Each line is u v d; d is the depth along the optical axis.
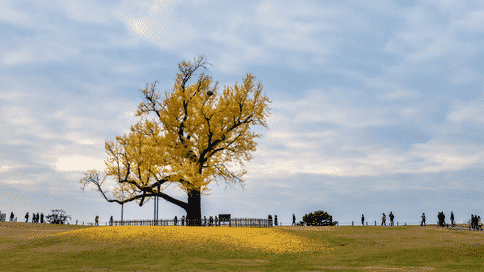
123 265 19.47
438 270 17.67
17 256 22.41
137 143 36.59
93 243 24.91
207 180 35.75
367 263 20.36
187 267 18.75
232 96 36.59
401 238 28.94
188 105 36.59
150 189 35.97
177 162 36.06
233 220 33.69
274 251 24.02
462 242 26.61
